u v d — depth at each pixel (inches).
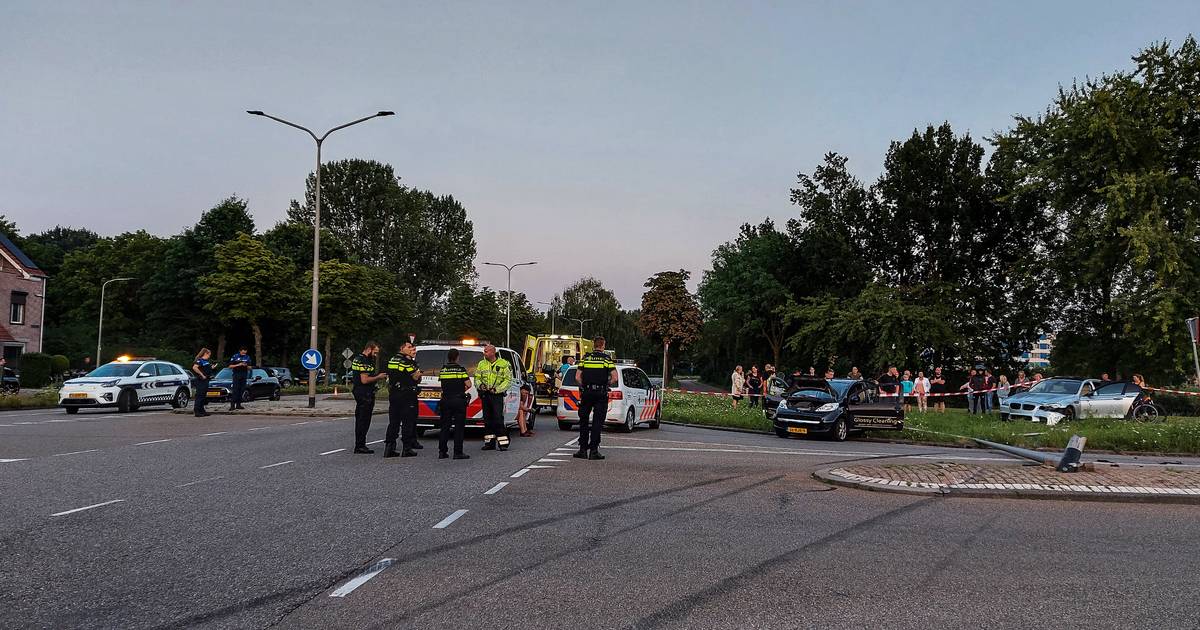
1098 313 1456.7
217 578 206.5
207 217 2444.6
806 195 2010.3
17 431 669.9
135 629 165.9
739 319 2272.4
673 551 243.3
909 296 1685.5
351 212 3002.0
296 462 463.2
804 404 749.3
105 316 2827.3
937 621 175.5
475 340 673.0
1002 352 1724.9
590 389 501.7
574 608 183.0
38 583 200.7
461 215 3422.7
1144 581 211.6
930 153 1732.3
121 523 277.7
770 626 171.2
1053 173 1339.8
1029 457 516.4
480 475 413.1
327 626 168.9
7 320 1908.2
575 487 374.9
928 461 494.3
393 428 500.1
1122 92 1272.1
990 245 1738.4
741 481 402.6
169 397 1035.9
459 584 203.2
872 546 253.1
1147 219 1151.0
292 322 2134.6
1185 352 1171.3
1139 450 650.2
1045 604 189.5
